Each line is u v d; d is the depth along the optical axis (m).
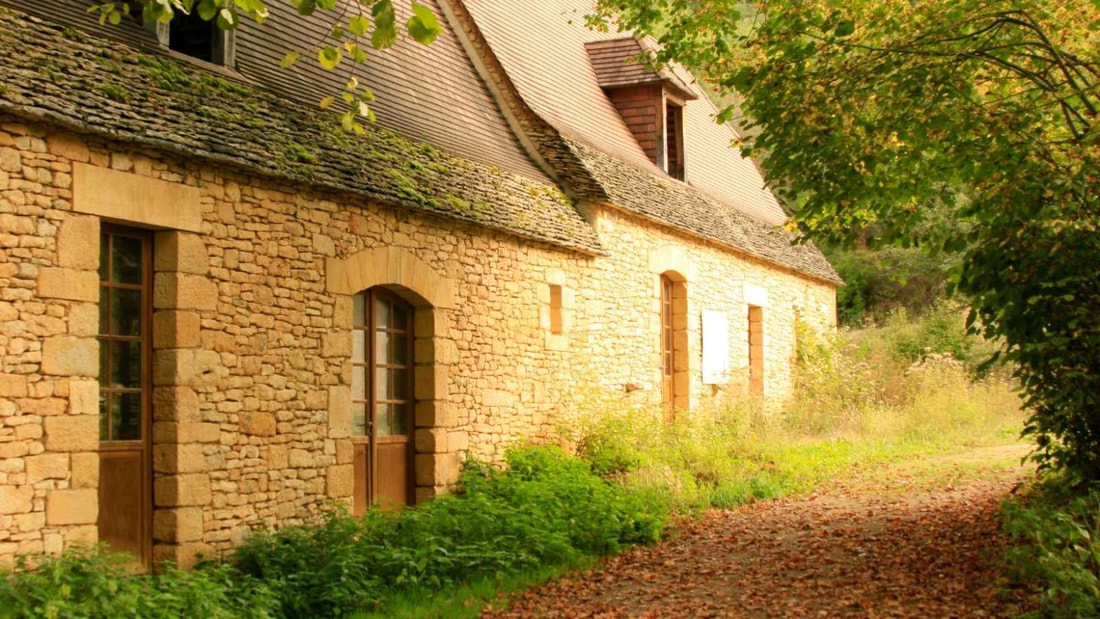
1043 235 6.90
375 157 9.34
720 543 9.01
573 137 13.49
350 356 8.78
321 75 9.75
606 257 12.98
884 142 7.82
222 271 7.59
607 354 13.09
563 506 9.53
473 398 10.45
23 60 6.51
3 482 6.05
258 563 7.44
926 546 8.18
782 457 12.99
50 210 6.42
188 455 7.23
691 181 17.47
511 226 10.76
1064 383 7.14
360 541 8.00
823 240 8.96
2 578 5.77
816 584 7.33
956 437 15.58
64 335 6.44
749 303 17.95
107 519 6.91
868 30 7.91
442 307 10.02
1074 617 5.84
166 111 7.30
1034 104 7.77
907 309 27.94
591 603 7.17
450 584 7.70
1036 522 6.65
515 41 13.98
